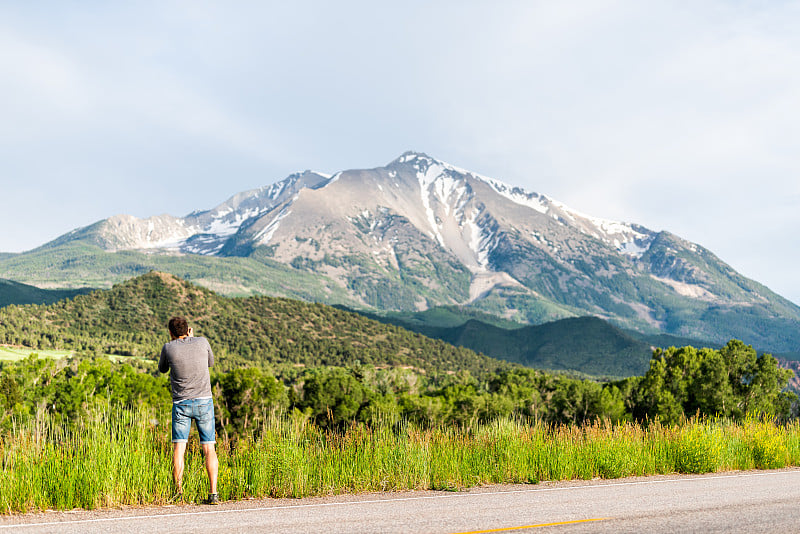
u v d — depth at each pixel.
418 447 9.27
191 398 7.19
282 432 8.90
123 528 5.61
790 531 6.13
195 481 7.43
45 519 6.00
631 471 10.20
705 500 7.68
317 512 6.50
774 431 13.06
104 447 7.36
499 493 7.95
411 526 5.86
